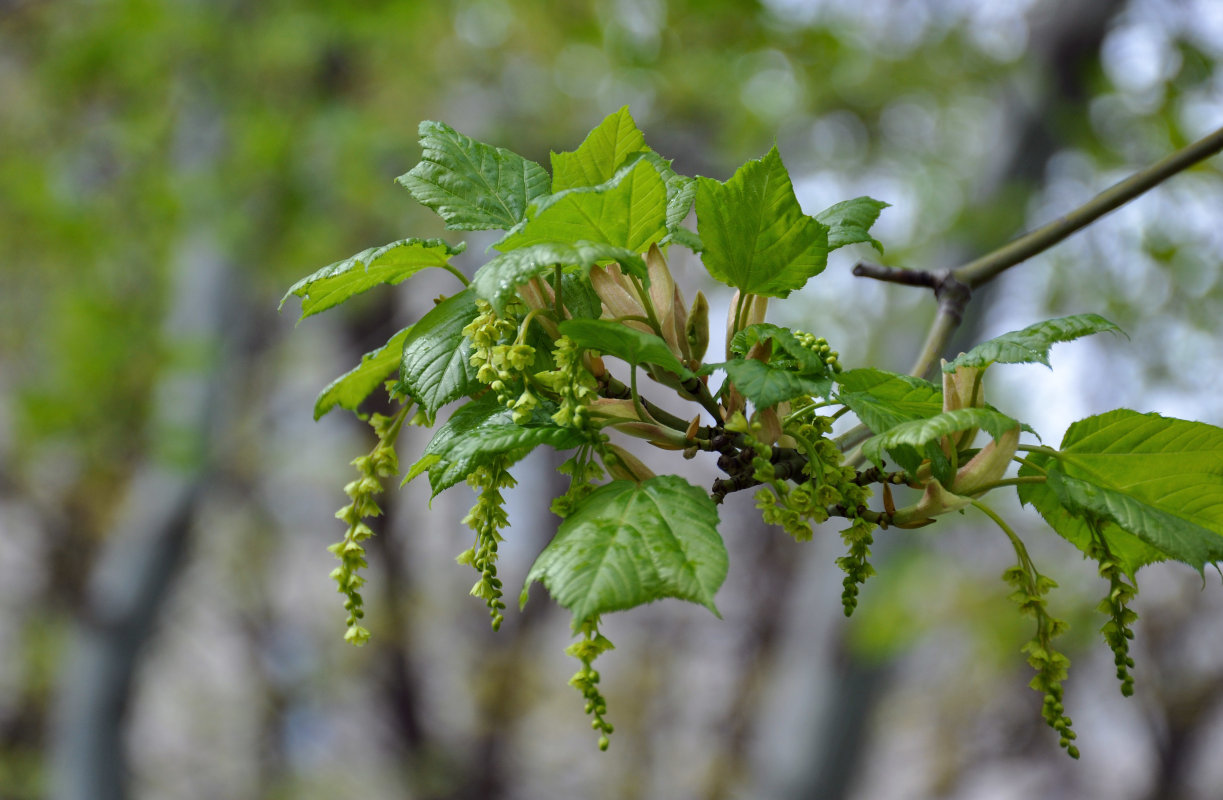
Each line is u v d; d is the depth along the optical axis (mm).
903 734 11477
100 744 7559
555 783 11992
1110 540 1581
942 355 2281
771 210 1474
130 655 7641
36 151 8164
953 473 1469
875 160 6543
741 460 1482
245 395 8586
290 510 11070
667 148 7691
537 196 1666
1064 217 2346
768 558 12273
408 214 7848
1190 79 5461
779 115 6594
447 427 1463
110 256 7633
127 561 7602
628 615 12422
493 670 11289
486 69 8336
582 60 7398
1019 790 11828
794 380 1329
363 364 1704
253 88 7863
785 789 6359
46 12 8258
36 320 7906
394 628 11461
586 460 1460
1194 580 9812
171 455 7246
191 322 7664
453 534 12508
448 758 11867
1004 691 10883
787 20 6215
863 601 6004
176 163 7719
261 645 11484
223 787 11711
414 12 7383
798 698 6477
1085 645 6480
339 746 12203
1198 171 5680
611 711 11914
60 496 8625
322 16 7359
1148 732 11000
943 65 6570
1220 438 1448
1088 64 6082
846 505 1453
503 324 1426
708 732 12211
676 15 6211
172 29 7273
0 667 9969
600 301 1532
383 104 8578
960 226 6160
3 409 7859
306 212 7945
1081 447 1518
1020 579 1440
